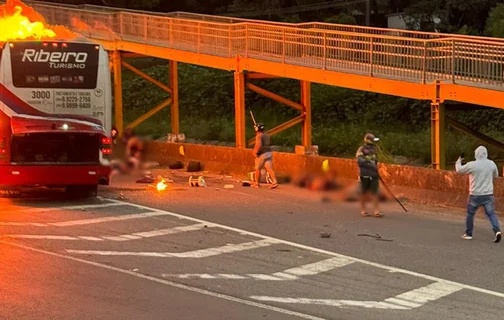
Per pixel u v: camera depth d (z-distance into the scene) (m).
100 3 55.28
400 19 54.72
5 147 15.80
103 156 16.34
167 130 40.47
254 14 57.22
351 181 17.98
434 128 18.70
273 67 23.34
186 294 8.56
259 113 44.78
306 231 13.12
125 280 9.19
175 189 18.83
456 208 16.17
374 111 41.25
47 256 10.47
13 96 16.39
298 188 19.00
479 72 17.69
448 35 19.09
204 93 48.69
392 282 9.48
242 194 17.95
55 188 18.47
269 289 8.94
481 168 12.38
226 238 12.34
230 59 24.77
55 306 7.89
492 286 9.34
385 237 12.70
